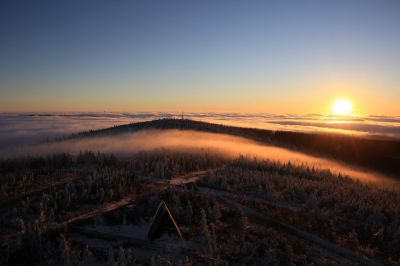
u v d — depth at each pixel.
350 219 40.34
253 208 41.91
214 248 28.66
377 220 39.22
